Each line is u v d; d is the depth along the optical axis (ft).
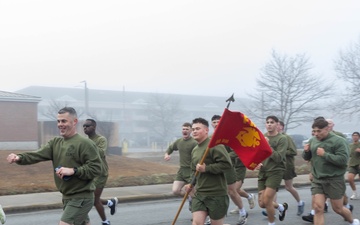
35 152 18.37
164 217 34.86
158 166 70.90
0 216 18.85
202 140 20.75
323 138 23.95
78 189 17.99
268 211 27.30
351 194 48.26
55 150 18.31
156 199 45.37
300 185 56.59
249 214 35.01
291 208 38.40
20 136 112.06
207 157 19.86
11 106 111.45
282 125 33.35
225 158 19.51
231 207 38.75
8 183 50.19
